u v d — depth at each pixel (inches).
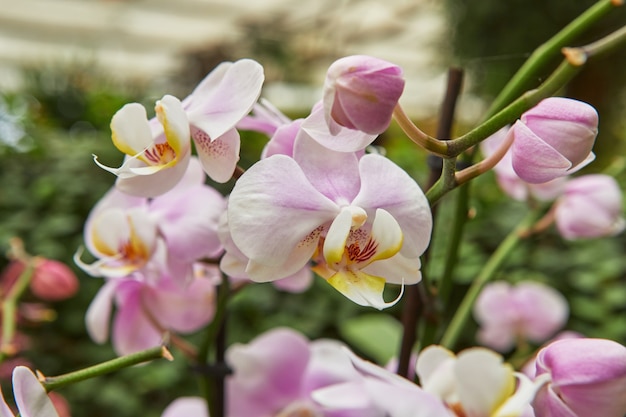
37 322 31.1
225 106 16.4
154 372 83.1
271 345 23.0
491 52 100.2
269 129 18.1
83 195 97.3
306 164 15.7
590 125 15.6
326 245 15.0
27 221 93.5
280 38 167.3
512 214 87.7
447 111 20.7
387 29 182.2
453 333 22.5
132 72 220.5
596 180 26.1
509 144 15.8
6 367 46.9
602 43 16.2
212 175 16.6
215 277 21.2
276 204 15.1
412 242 15.2
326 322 86.5
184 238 19.2
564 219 25.9
